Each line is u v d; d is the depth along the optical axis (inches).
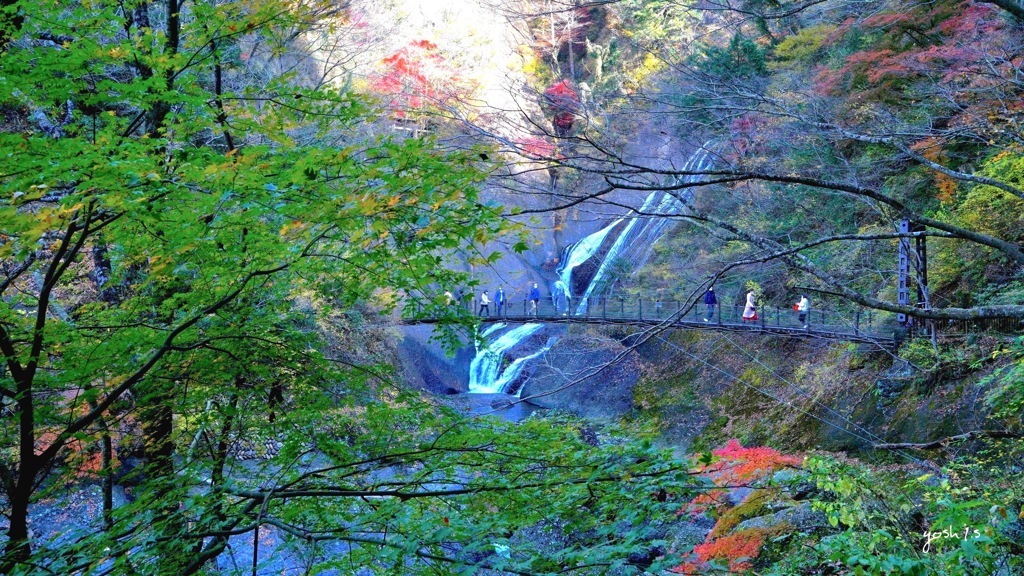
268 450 322.3
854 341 628.4
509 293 1176.2
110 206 158.7
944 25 497.4
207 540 349.4
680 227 941.8
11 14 195.0
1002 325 515.2
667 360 908.6
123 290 306.8
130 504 201.6
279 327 269.3
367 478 258.8
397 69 623.2
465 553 141.9
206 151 187.5
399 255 213.8
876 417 594.2
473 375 1080.2
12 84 182.2
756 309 791.7
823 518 396.8
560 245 1240.8
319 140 304.7
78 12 202.8
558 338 1051.3
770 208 658.8
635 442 199.0
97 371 219.9
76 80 202.5
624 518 158.4
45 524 433.4
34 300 302.2
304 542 189.6
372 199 162.9
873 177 500.7
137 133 292.2
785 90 484.1
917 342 573.0
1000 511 212.2
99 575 163.3
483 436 233.0
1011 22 475.8
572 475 200.7
